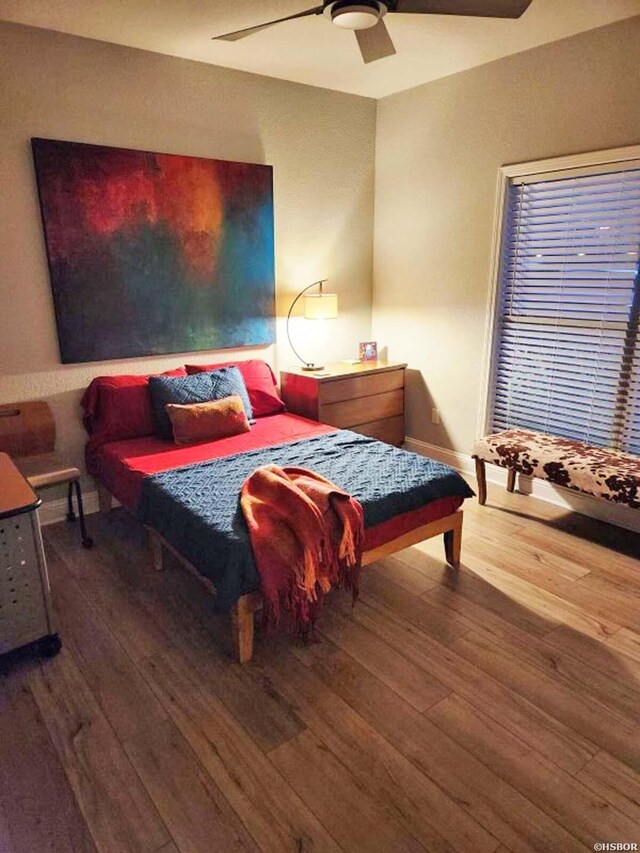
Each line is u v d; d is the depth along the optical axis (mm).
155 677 2045
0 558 1963
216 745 1746
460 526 2725
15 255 2930
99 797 1577
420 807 1543
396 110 4055
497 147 3486
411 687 1989
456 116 3674
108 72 3027
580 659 2129
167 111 3268
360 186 4289
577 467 2908
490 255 3643
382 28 2266
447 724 1826
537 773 1649
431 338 4164
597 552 2939
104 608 2457
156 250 3354
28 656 2152
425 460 2809
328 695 1954
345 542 2154
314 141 3947
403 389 4336
